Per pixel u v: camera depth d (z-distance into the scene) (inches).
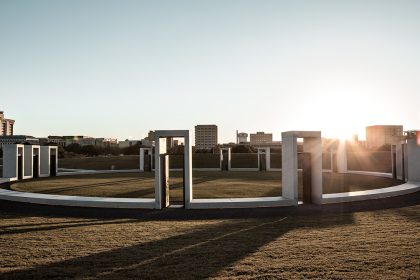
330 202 571.2
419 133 1112.2
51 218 457.7
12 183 925.2
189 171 536.1
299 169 1379.2
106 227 396.8
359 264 259.0
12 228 393.1
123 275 240.4
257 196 642.2
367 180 966.4
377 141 5255.9
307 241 326.0
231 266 257.4
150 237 346.3
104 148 3115.2
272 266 256.5
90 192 711.1
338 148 1280.8
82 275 240.8
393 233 354.0
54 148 1194.6
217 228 387.9
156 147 530.6
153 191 722.8
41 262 269.0
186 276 237.9
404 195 660.7
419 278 231.0
